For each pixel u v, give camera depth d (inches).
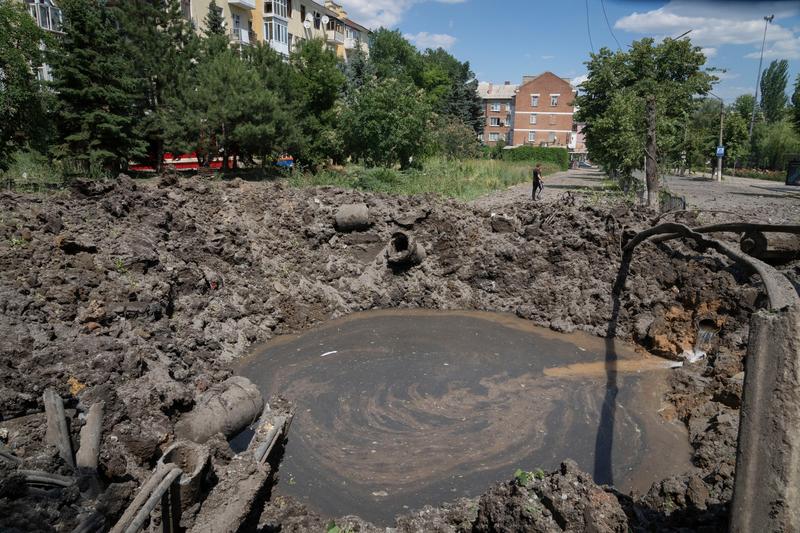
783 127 2175.2
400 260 636.7
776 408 180.2
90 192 536.1
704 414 383.6
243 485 244.8
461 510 278.4
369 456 340.2
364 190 1043.9
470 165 1488.7
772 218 625.3
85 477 233.1
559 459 340.5
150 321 421.7
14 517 194.7
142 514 183.0
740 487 183.9
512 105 3897.6
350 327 561.3
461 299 630.5
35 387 261.3
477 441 358.0
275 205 661.9
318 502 298.7
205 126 1074.7
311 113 1374.3
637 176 1229.7
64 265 417.7
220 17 1444.4
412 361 477.1
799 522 168.2
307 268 621.0
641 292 554.6
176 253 532.1
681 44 1239.5
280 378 441.7
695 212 598.5
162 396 309.4
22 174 729.6
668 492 277.7
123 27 1067.9
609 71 1259.2
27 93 652.7
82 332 354.9
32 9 1141.1
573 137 3545.8
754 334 194.7
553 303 594.6
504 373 455.8
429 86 2699.3
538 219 668.7
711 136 1985.7
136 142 968.3
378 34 2518.5
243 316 530.3
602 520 223.8
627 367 472.1
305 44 1460.4
